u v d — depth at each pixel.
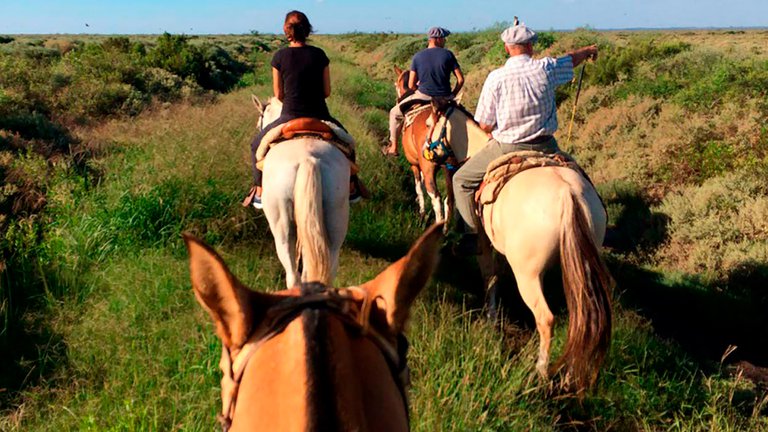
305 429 1.22
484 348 4.22
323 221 4.27
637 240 7.58
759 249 6.47
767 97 9.72
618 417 4.09
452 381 3.83
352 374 1.37
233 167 6.90
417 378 4.09
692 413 4.16
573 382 4.05
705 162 8.56
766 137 8.45
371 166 8.80
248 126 8.59
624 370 4.40
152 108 13.93
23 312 4.94
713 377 4.61
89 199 6.42
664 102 11.33
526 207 4.06
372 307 1.63
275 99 5.79
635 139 10.26
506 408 3.77
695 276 6.52
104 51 19.45
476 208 4.96
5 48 24.47
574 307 3.82
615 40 22.08
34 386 4.12
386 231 7.12
